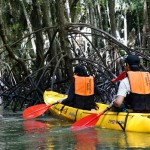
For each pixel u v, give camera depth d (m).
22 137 8.41
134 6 29.00
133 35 30.95
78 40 23.78
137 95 8.63
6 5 23.64
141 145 7.03
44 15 16.22
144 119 8.32
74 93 10.67
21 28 24.42
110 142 7.42
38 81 14.41
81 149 6.87
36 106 11.45
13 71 20.00
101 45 21.80
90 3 23.02
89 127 9.33
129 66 8.84
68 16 17.88
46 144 7.46
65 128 9.57
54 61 15.14
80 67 10.81
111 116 9.12
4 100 17.39
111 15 17.08
